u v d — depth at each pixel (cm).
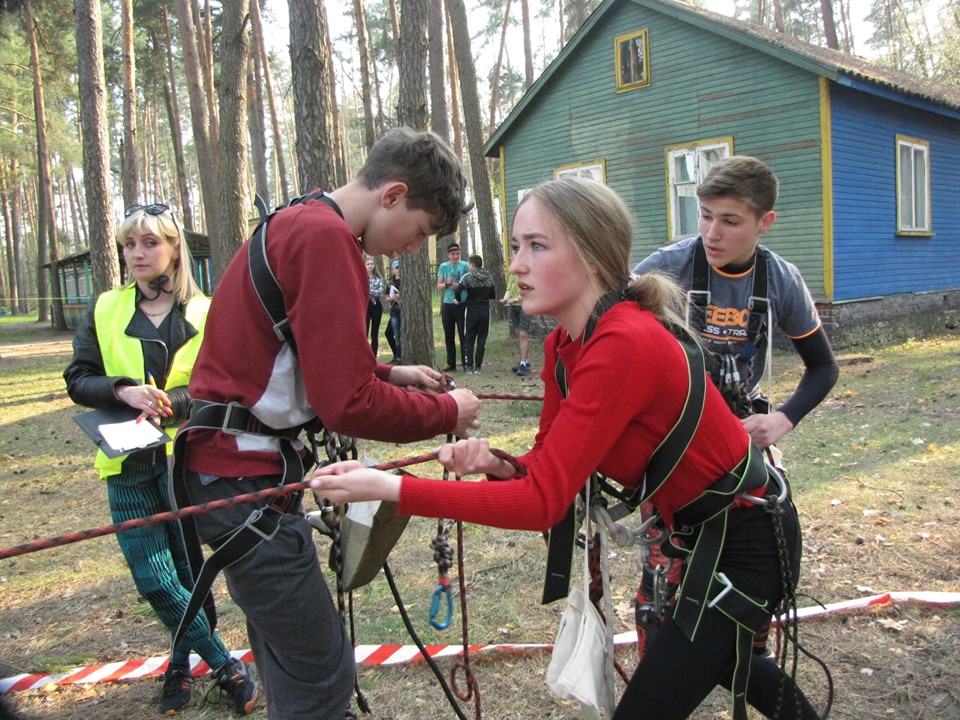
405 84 1062
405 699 312
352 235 195
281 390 203
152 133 5378
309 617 212
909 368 1020
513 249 195
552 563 201
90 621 406
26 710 316
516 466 194
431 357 1141
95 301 312
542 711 301
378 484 168
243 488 204
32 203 6078
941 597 359
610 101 1486
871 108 1291
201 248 2597
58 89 3266
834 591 381
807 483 543
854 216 1262
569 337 199
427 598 402
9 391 1270
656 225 1448
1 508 618
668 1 1368
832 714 287
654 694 189
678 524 195
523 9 2494
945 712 285
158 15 3259
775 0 3064
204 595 203
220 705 319
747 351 254
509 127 1659
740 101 1298
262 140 2684
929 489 513
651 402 176
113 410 286
